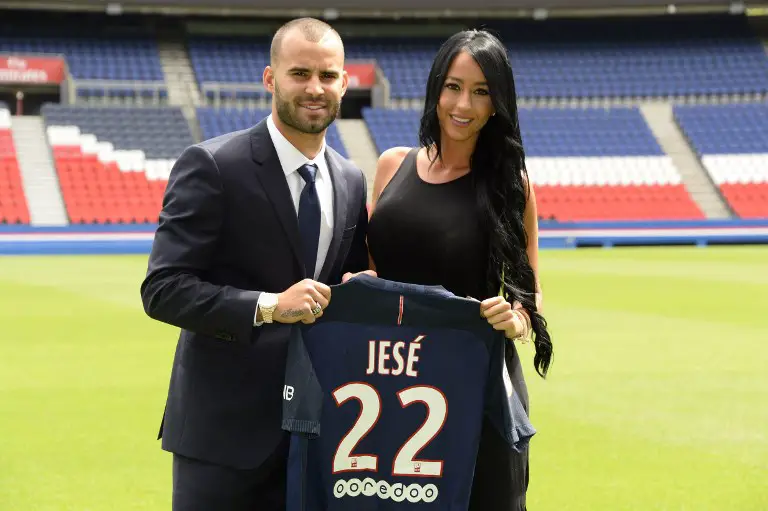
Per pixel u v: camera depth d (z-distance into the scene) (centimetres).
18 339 839
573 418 556
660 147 2506
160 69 2553
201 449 260
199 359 264
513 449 263
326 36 252
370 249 297
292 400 249
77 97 2405
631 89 2716
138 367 715
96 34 2644
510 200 279
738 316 998
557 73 2758
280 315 243
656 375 685
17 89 2531
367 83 2598
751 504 404
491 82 270
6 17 2597
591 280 1377
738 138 2528
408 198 289
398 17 2772
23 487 425
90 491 421
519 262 279
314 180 267
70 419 554
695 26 2895
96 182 2153
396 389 258
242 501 263
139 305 1073
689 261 1730
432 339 258
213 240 254
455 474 259
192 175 253
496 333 258
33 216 2042
